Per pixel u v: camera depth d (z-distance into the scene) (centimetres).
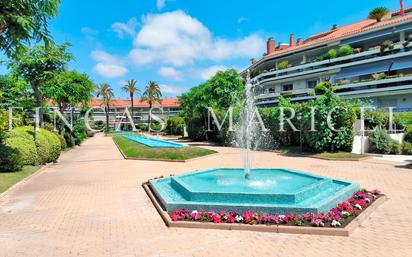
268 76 4616
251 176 1047
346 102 1881
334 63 3728
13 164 1259
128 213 730
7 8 773
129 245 534
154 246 529
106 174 1329
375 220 647
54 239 566
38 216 710
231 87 2955
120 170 1445
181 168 1477
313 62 3931
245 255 488
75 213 733
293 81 4341
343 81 3578
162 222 659
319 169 1352
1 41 812
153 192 920
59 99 2534
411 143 1880
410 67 3080
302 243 532
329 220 609
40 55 1841
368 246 514
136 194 930
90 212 740
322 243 530
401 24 3180
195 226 619
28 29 803
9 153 1262
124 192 959
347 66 3597
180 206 706
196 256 487
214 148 2553
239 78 2991
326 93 1892
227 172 1145
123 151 2358
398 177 1124
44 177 1259
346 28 4344
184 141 3631
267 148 2436
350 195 812
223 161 1717
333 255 482
